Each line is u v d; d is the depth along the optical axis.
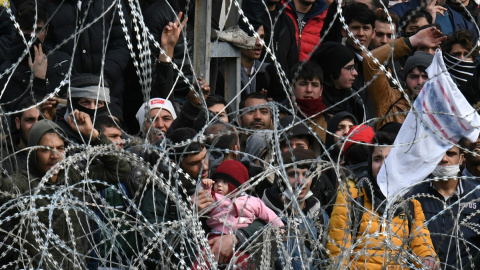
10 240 9.26
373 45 17.55
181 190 9.78
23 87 13.33
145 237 7.56
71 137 10.64
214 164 11.15
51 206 7.52
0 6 14.50
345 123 13.62
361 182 10.84
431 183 11.98
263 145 11.90
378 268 9.51
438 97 11.06
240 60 14.59
